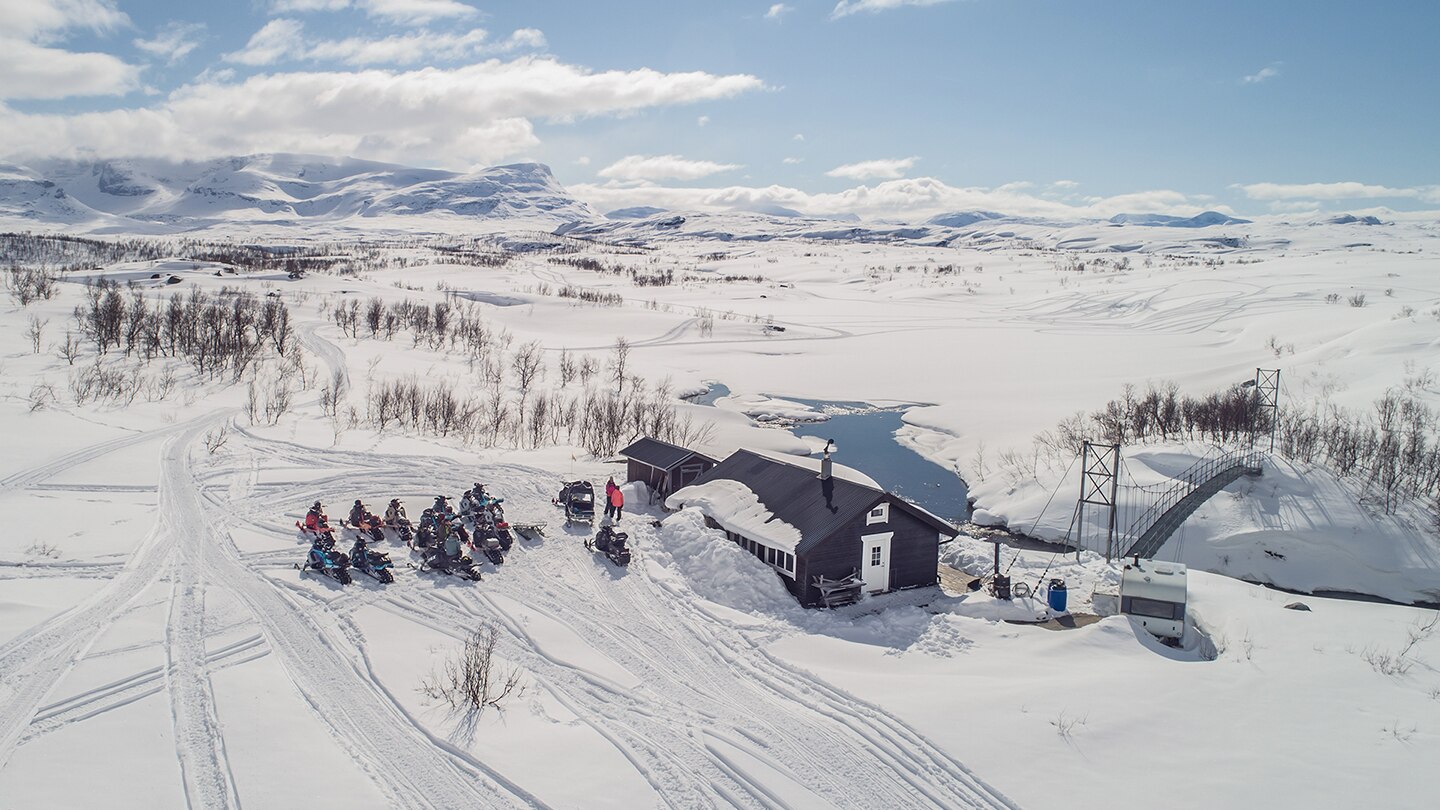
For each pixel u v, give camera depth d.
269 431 56.75
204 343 78.88
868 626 31.45
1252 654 29.23
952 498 59.75
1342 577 44.16
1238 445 57.84
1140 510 49.81
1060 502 52.34
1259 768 21.59
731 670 27.14
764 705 24.95
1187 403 66.50
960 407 85.12
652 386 93.56
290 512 40.59
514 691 25.20
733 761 21.86
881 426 82.19
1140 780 21.09
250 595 30.94
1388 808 19.84
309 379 77.56
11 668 24.67
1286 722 24.03
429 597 31.84
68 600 29.55
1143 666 28.31
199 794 19.44
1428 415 56.00
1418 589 42.75
